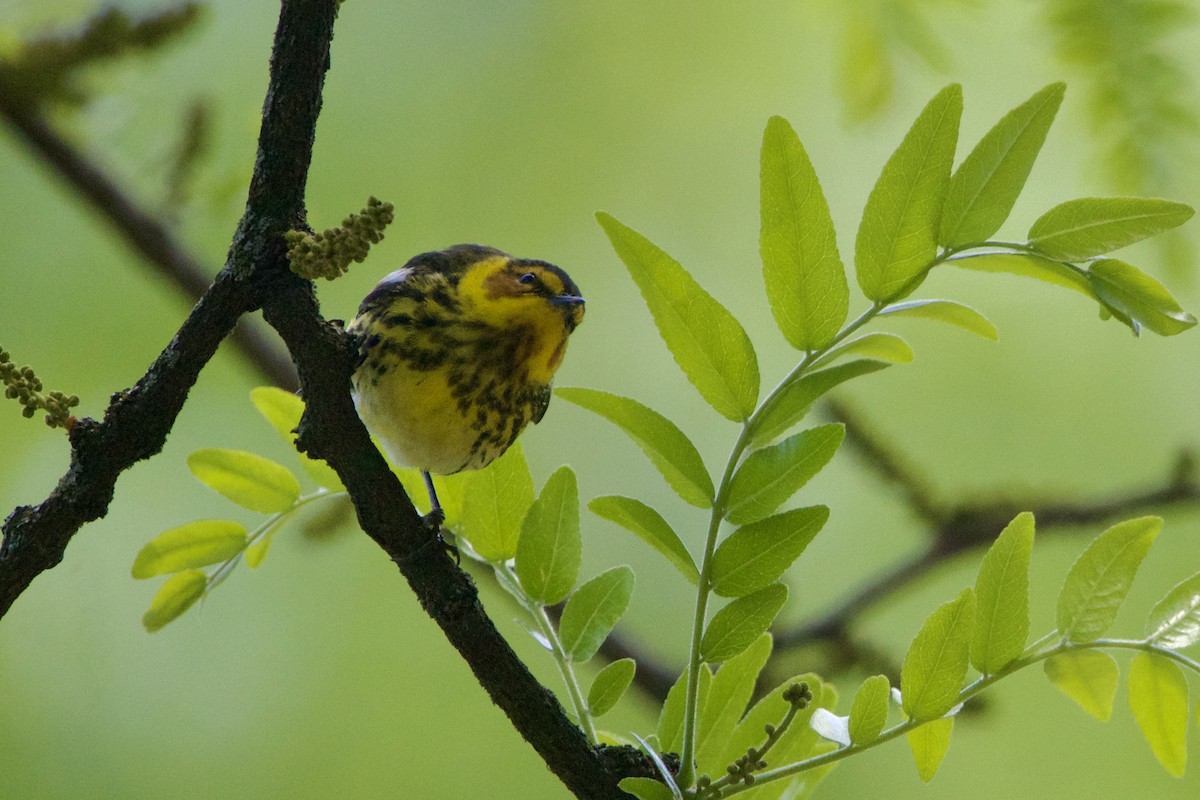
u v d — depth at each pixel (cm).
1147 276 495
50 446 1130
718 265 1259
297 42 546
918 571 1027
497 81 1280
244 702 1205
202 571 669
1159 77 737
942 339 1202
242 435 1230
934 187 501
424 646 1243
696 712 550
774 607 525
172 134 1006
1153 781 1064
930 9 821
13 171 1236
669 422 530
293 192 561
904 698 511
